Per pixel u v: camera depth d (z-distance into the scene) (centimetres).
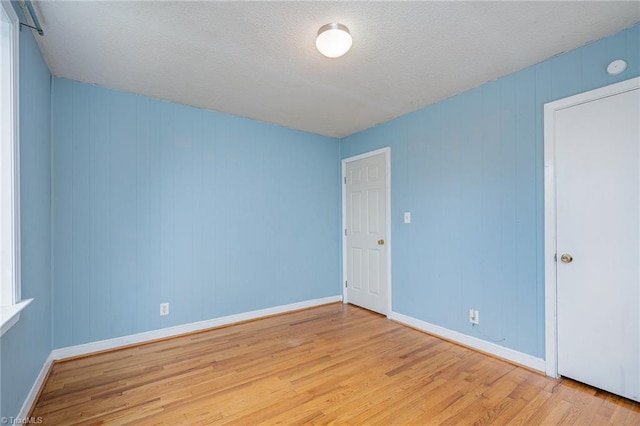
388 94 281
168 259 294
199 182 313
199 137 314
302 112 327
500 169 247
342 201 425
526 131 232
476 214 263
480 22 179
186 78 250
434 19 177
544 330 220
